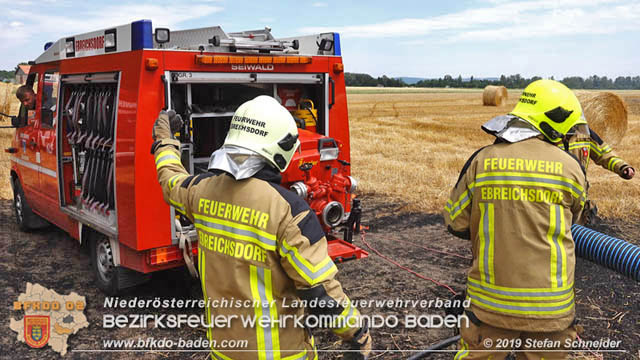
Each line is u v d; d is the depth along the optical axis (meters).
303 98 5.50
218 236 2.14
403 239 6.97
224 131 5.63
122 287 4.94
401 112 30.34
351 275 5.69
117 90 4.50
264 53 4.91
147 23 4.19
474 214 2.76
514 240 2.58
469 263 6.04
